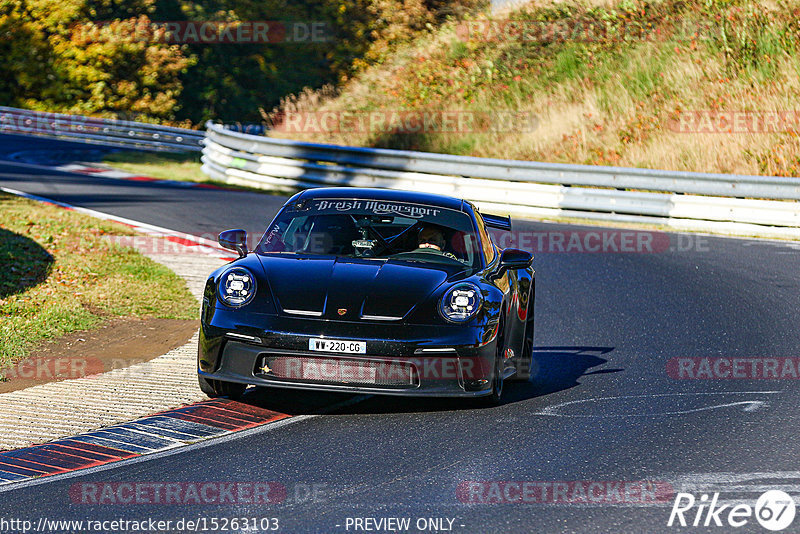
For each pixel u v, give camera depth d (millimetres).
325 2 163000
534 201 67375
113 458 19219
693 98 87438
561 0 111625
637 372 27453
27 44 155500
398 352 21375
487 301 22750
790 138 78188
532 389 25562
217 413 22531
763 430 21250
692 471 18344
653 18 101312
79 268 41156
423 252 25188
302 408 23109
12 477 18031
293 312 21938
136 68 159375
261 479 17859
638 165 80750
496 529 15305
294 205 27391
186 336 31328
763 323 34250
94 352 28922
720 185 61406
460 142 92562
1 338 29266
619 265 47531
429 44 118625
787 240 56219
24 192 66250
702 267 46750
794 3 94312
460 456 19312
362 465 18703
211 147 88312
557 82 97625
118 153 103938
